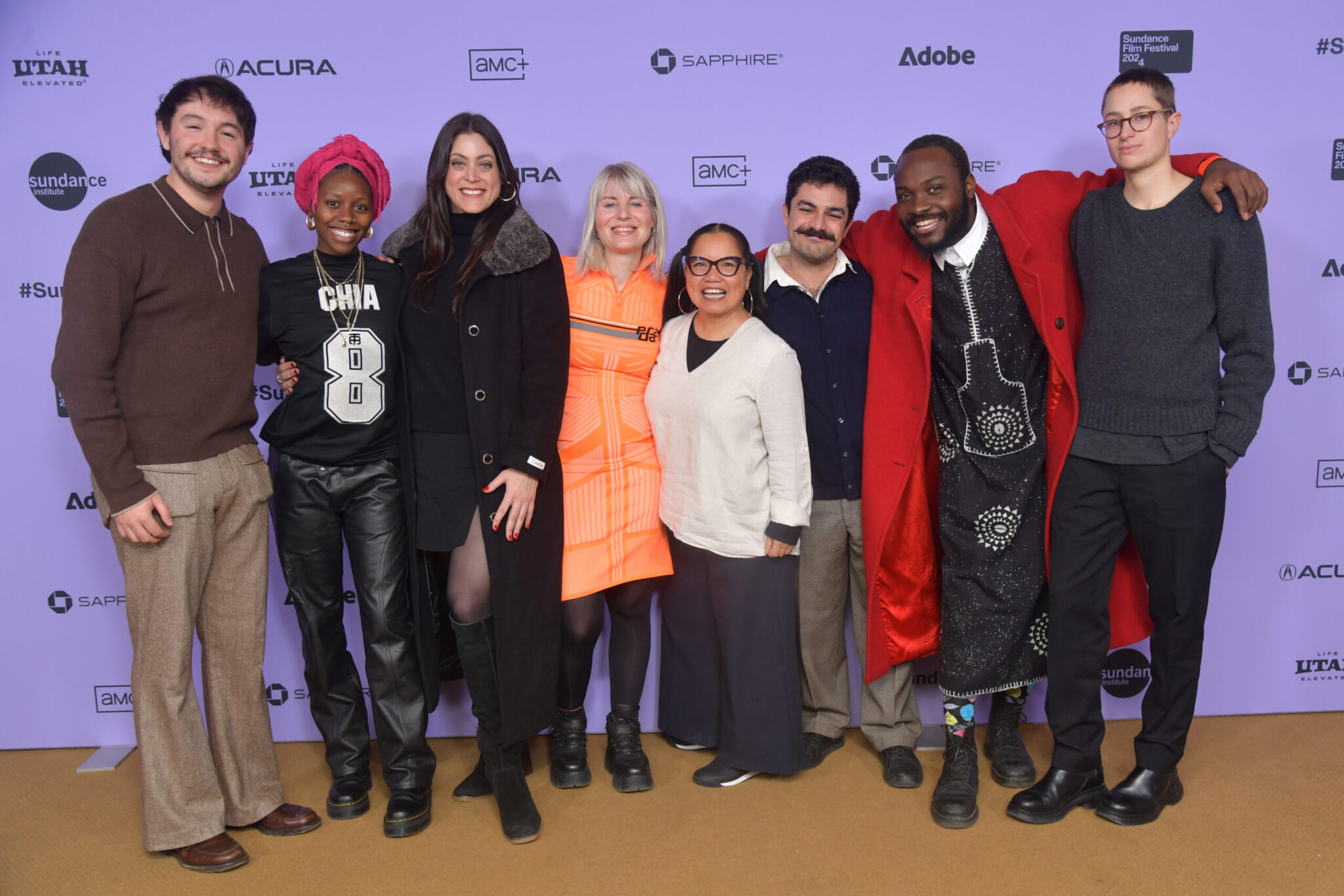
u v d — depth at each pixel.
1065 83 2.47
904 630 2.28
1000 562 2.11
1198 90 2.44
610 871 1.89
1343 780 2.21
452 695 2.56
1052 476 2.06
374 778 2.35
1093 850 1.93
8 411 2.46
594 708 2.62
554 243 2.13
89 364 1.75
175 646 1.89
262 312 2.00
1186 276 1.88
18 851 2.02
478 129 2.00
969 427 2.11
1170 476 1.93
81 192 2.41
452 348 2.01
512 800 2.04
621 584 2.25
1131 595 2.21
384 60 2.43
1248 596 2.57
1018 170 2.50
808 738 2.38
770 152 2.50
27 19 2.35
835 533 2.28
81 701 2.56
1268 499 2.54
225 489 1.93
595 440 2.20
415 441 2.03
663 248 2.25
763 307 2.23
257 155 2.45
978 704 2.58
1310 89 2.44
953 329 2.07
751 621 2.16
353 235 1.97
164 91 2.40
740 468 2.12
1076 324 2.10
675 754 2.44
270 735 2.12
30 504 2.49
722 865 1.90
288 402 2.02
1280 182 2.46
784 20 2.45
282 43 2.41
